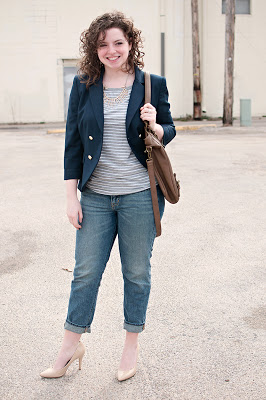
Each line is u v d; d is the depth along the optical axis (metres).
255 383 2.52
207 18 24.42
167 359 2.76
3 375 2.63
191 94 24.92
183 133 17.02
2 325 3.19
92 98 2.40
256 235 4.93
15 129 20.97
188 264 4.20
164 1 23.78
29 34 23.42
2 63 23.59
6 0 23.05
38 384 2.55
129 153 2.41
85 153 2.45
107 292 3.68
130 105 2.37
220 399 2.39
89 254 2.48
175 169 8.75
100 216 2.47
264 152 10.74
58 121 24.23
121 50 2.32
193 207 6.04
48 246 4.73
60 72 23.86
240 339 2.96
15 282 3.89
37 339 3.01
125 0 23.58
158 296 3.58
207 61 24.86
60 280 3.92
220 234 4.98
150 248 2.53
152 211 2.46
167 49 24.19
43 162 9.98
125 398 2.42
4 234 5.12
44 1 23.22
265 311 3.32
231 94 19.61
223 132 16.80
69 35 23.59
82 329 2.58
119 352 2.87
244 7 25.03
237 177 7.88
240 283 3.79
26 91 23.91
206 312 3.32
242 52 25.33
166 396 2.43
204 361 2.73
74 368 2.71
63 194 6.88
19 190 7.21
